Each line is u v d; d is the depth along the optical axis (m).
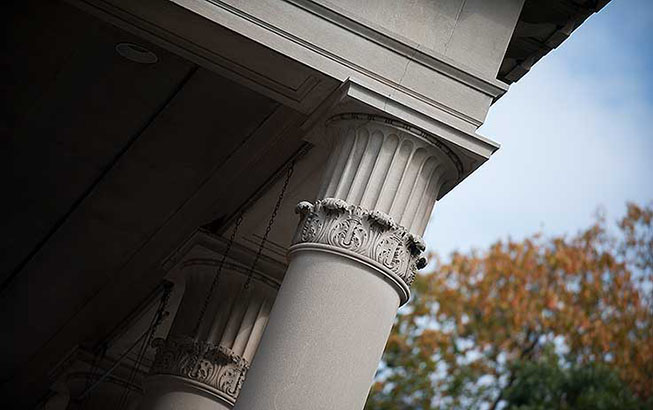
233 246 15.35
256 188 14.79
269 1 10.09
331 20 10.11
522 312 35.00
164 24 10.73
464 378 34.53
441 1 10.45
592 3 11.34
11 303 21.72
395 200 9.79
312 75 10.11
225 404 14.63
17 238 19.45
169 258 16.48
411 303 35.94
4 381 24.83
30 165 17.31
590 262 35.62
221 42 10.43
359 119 10.04
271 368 9.12
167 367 14.77
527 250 36.09
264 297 15.22
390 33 10.10
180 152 15.62
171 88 14.46
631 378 33.97
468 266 36.16
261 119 14.07
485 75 10.20
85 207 17.94
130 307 20.16
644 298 35.41
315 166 13.72
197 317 15.23
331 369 9.11
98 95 15.21
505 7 10.61
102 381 21.92
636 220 36.38
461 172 10.29
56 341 22.42
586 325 34.66
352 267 9.47
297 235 9.91
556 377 32.25
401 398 34.81
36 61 14.91
